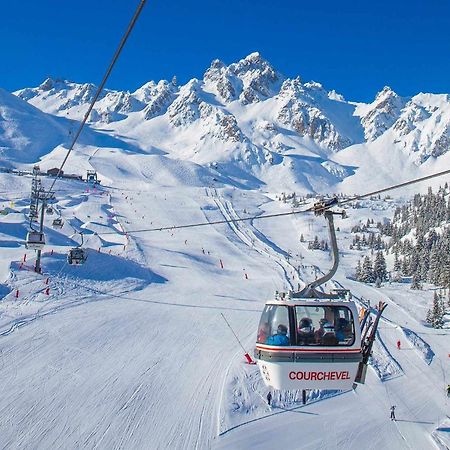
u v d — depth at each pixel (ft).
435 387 180.45
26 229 304.09
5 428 100.22
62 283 212.64
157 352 154.61
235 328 191.83
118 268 254.88
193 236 431.43
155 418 115.03
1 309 173.37
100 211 466.70
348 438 130.41
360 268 427.33
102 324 171.53
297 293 40.93
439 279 409.69
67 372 129.59
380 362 197.26
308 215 648.79
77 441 99.96
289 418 134.31
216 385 138.82
